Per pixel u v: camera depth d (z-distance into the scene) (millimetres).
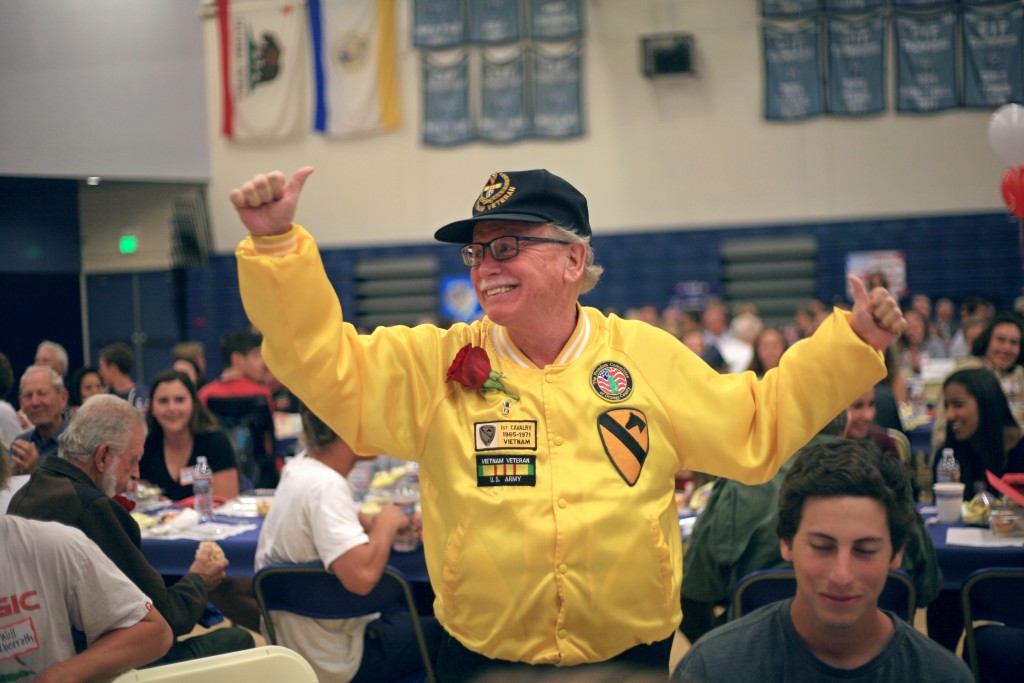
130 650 2096
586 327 1827
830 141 11516
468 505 1714
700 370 1814
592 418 1736
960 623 3559
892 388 4609
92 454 2676
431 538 1792
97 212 8789
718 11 11656
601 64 11875
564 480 1703
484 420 1744
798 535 1551
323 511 3053
